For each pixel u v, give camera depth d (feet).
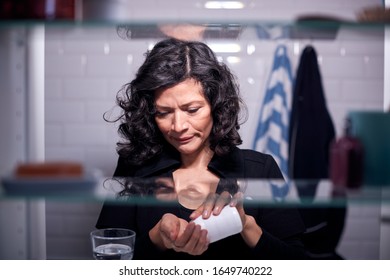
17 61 2.20
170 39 2.75
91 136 4.75
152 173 2.87
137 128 2.98
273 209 2.90
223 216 2.17
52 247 4.76
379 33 2.52
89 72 4.74
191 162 2.91
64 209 4.75
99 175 1.96
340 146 2.02
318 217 3.84
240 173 2.96
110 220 3.02
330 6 4.13
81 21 1.99
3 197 1.80
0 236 2.30
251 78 4.42
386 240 2.99
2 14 1.93
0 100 2.18
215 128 2.91
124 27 2.16
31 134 2.23
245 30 2.60
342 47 4.69
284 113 4.25
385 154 1.97
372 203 1.94
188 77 2.71
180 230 2.37
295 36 2.84
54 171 1.85
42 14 1.94
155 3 4.23
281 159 4.19
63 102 4.76
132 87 2.94
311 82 4.12
